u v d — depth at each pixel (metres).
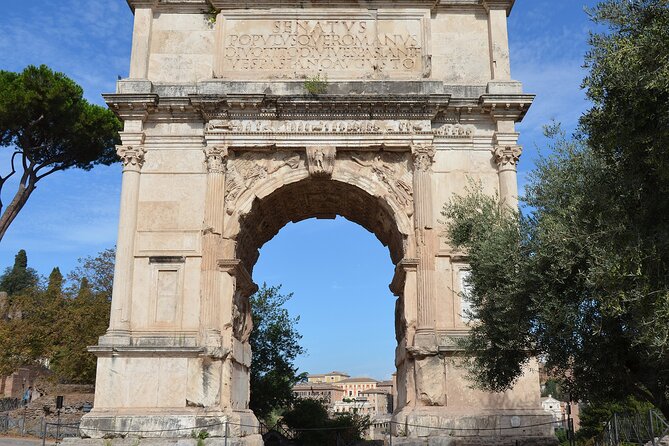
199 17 34.25
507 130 32.03
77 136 43.94
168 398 28.72
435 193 31.72
